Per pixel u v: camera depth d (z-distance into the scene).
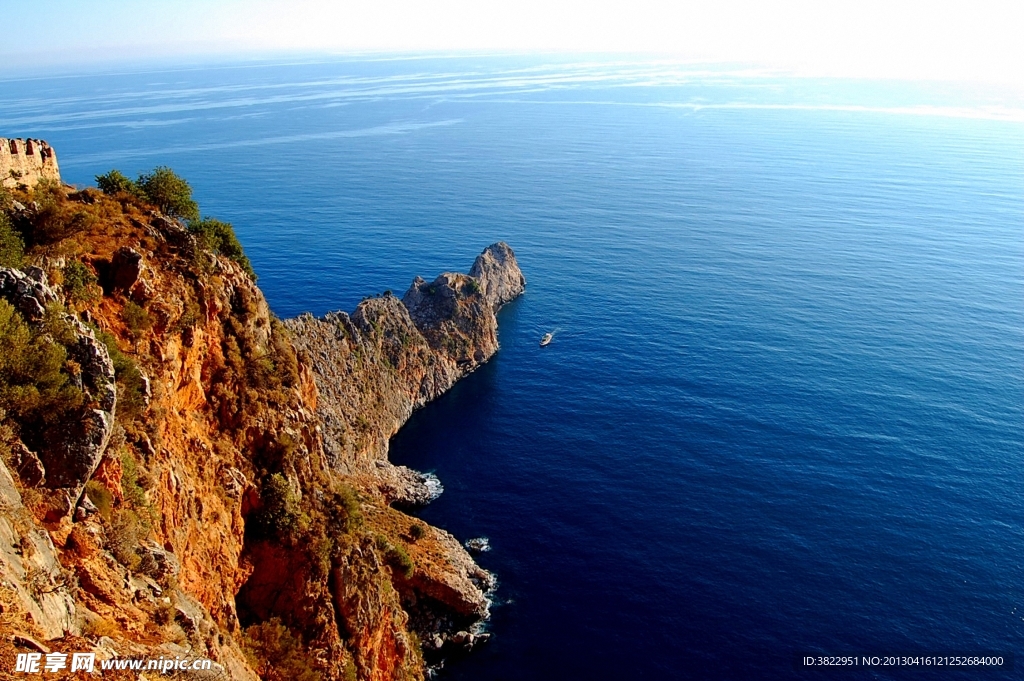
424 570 63.62
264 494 43.72
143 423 34.84
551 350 121.50
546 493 81.56
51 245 37.88
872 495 78.88
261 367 47.22
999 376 107.75
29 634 20.03
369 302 105.81
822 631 60.88
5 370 26.55
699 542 72.25
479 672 58.38
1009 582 65.75
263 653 40.00
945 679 55.97
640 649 59.94
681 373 110.75
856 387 104.44
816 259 172.00
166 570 30.75
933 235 192.25
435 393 106.56
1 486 23.61
